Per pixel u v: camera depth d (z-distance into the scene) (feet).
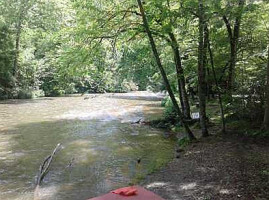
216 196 26.37
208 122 52.47
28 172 35.60
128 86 170.81
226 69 54.34
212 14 40.50
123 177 33.35
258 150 36.83
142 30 45.14
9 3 125.49
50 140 50.83
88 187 31.04
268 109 41.37
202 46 43.29
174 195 27.45
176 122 60.80
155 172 33.94
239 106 48.73
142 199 14.66
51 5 119.55
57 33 47.65
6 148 45.80
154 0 40.24
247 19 47.42
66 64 46.24
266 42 48.42
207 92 71.56
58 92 140.87
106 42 47.65
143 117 73.31
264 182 27.94
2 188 31.01
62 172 35.45
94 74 49.88
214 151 37.99
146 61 64.13
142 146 46.52
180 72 53.57
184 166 34.60
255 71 49.24
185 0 40.19
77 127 61.72
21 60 131.64
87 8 44.70
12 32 123.44
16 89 124.26
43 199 28.40
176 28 47.03
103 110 86.48
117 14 44.62
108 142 49.26
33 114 79.10
